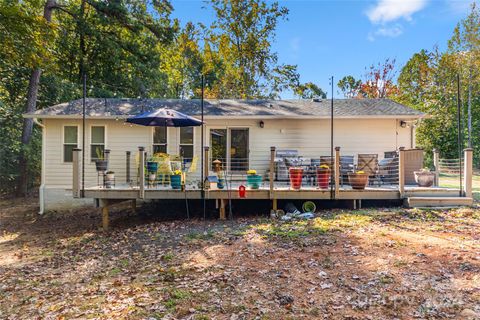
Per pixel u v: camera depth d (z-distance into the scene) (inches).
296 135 429.4
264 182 394.3
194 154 429.7
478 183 530.9
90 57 735.1
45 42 488.1
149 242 247.3
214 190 316.8
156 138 429.4
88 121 419.8
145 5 728.3
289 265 177.0
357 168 353.7
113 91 742.5
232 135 431.2
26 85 624.7
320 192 312.7
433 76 860.0
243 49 874.1
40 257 238.8
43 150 415.8
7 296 163.8
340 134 428.1
